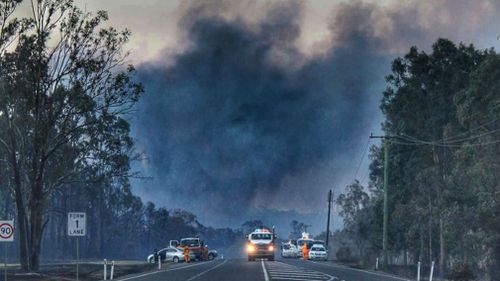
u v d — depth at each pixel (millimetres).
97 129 46812
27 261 41906
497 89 53656
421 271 63938
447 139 61938
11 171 47750
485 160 52094
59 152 46500
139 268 51562
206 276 37594
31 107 41531
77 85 42750
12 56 41531
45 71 41656
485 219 53594
